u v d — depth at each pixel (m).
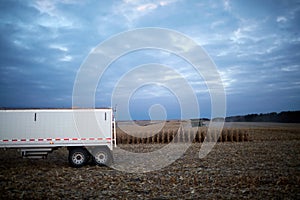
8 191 9.39
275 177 11.18
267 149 21.75
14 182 10.80
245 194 8.73
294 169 13.01
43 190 9.52
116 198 8.48
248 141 30.34
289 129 41.09
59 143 14.70
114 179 11.29
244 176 11.38
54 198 8.49
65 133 14.79
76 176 12.01
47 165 15.61
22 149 14.73
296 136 33.75
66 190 9.50
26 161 17.38
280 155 18.16
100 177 11.75
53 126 14.74
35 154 14.86
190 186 9.94
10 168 14.34
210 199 8.26
